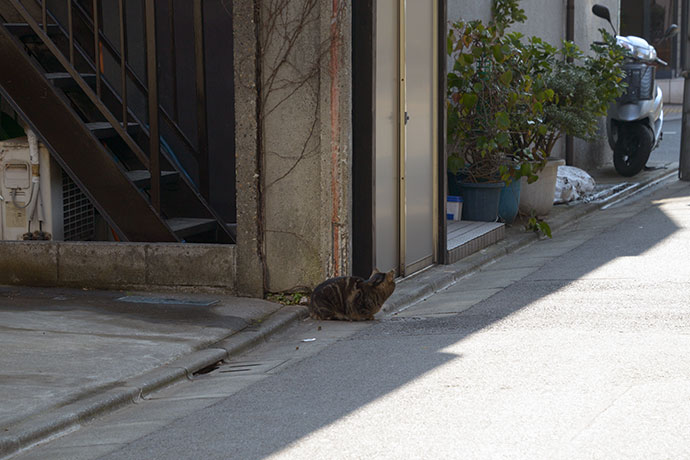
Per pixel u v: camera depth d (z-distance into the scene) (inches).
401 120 371.6
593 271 374.6
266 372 259.0
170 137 434.6
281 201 337.1
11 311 323.6
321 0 323.0
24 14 374.9
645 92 647.1
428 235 402.0
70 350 274.5
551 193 524.7
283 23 327.9
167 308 327.3
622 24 1370.6
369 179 342.3
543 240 474.9
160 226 362.3
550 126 516.7
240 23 329.7
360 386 233.5
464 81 467.2
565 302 320.2
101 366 259.0
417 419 202.7
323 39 324.8
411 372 242.5
